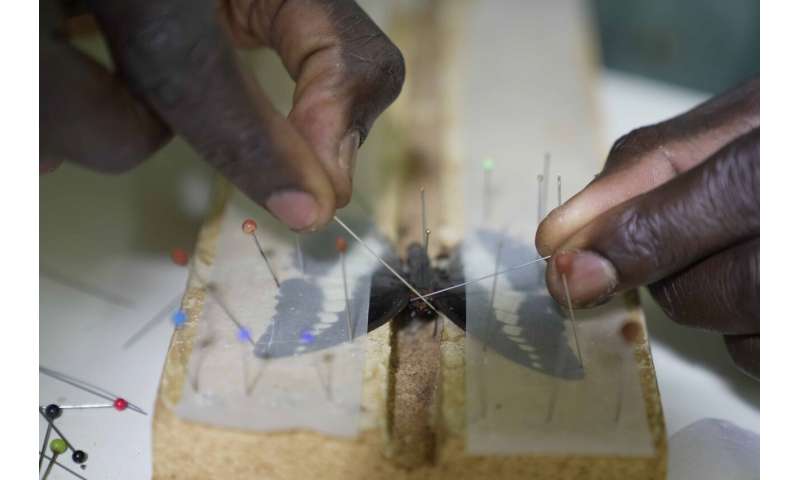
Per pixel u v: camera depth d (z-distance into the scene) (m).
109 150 0.29
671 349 0.37
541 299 0.34
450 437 0.30
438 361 0.34
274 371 0.31
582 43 0.49
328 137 0.32
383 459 0.30
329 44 0.34
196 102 0.28
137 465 0.33
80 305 0.38
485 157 0.42
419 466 0.30
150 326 0.37
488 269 0.36
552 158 0.42
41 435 0.34
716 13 0.56
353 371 0.31
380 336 0.33
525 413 0.30
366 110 0.34
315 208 0.30
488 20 0.51
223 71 0.28
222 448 0.30
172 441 0.30
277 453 0.30
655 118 0.48
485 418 0.30
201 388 0.31
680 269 0.33
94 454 0.33
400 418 0.32
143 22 0.27
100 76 0.28
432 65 0.48
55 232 0.41
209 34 0.28
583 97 0.45
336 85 0.33
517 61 0.48
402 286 0.34
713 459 0.33
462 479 0.30
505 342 0.32
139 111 0.29
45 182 0.43
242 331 0.32
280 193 0.30
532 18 0.50
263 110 0.29
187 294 0.34
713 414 0.35
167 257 0.40
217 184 0.37
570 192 0.40
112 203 0.42
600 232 0.32
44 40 0.28
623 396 0.31
